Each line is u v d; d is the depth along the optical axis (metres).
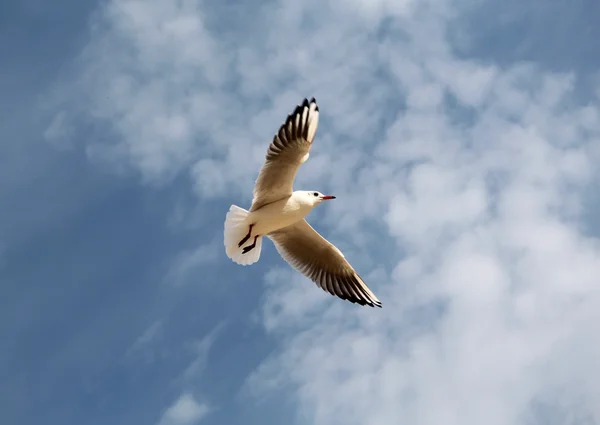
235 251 12.81
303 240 13.65
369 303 14.05
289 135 12.06
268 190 12.51
